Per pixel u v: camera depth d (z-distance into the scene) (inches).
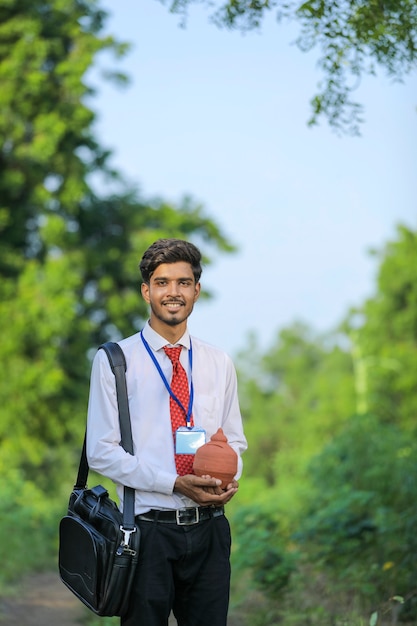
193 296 239.0
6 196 1606.8
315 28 348.8
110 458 229.5
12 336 1502.2
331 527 508.7
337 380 3659.0
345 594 478.0
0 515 885.8
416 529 484.7
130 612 231.1
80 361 1599.4
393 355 2423.7
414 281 2518.5
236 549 572.7
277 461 1077.1
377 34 346.9
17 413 1510.8
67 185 1595.7
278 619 466.3
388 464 665.0
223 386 243.4
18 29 1536.7
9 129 1555.1
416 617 431.8
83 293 1723.7
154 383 236.1
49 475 1759.4
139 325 1743.4
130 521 229.0
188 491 226.8
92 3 1622.8
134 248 1697.8
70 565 234.4
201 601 235.1
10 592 649.6
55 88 1595.7
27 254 1668.3
